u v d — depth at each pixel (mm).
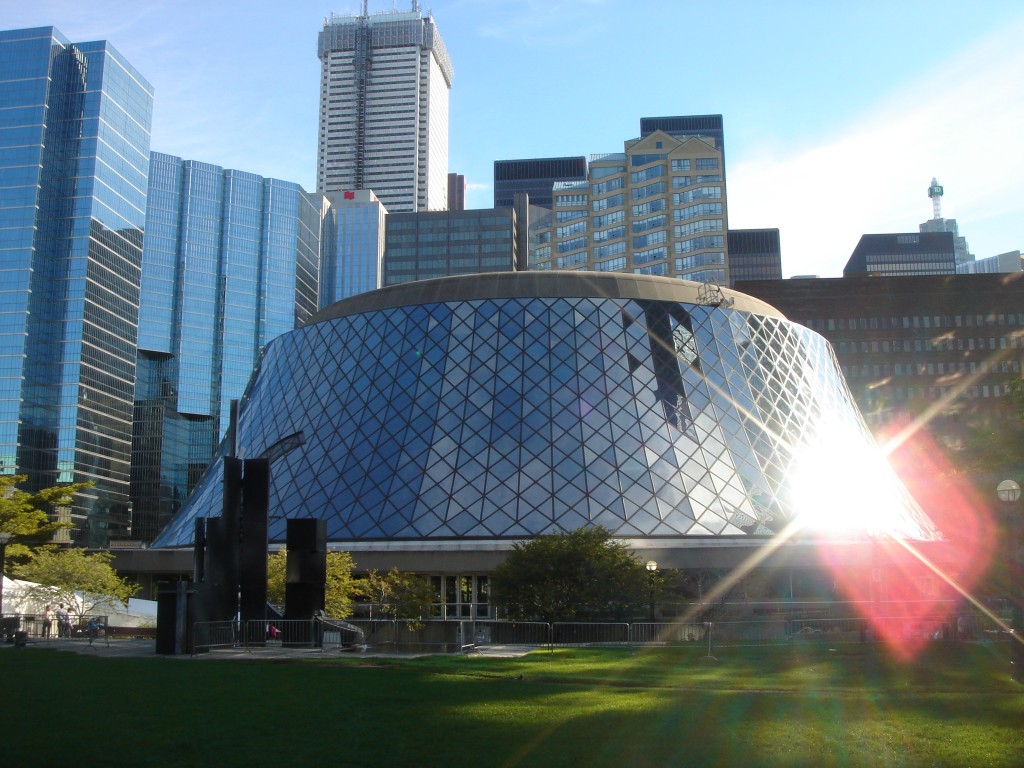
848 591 59938
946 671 29594
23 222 196875
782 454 65438
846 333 174625
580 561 48156
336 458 64188
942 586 61188
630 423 62312
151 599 68000
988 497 55188
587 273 69750
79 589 56594
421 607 51719
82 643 44375
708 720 19859
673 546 57312
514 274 69688
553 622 43750
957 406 170750
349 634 41125
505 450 61094
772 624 48625
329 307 76375
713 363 67125
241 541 42562
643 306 68125
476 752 16641
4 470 187500
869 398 172125
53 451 193625
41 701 22594
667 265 194375
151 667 31016
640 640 46125
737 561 58000
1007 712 20859
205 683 26219
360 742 17500
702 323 68750
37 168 199000
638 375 64688
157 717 20172
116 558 66375
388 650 39750
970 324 173750
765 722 19625
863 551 60219
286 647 40938
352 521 59719
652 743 17484
